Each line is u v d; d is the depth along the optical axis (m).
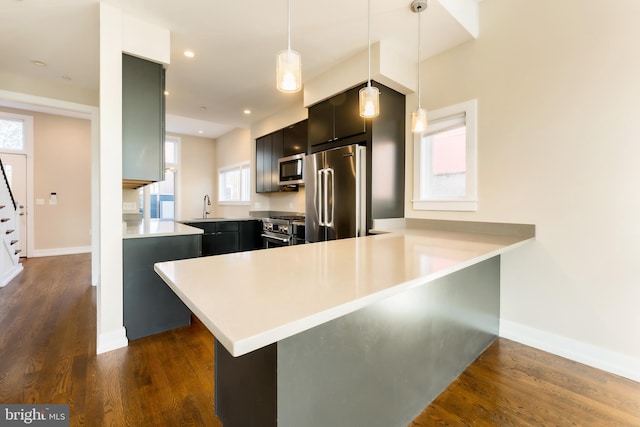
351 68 2.75
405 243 1.82
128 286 2.26
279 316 0.69
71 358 1.96
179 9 2.07
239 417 1.14
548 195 2.10
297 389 0.94
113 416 1.43
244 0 1.98
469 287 1.93
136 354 2.03
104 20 2.00
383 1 2.00
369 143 2.71
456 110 2.59
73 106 3.55
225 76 3.13
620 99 1.80
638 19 1.74
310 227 3.24
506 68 2.29
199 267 1.18
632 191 1.77
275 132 4.54
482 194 2.44
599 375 1.82
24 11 2.08
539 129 2.13
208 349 2.12
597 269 1.91
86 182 5.95
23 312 2.77
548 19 2.09
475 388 1.69
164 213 7.07
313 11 2.10
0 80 3.14
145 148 2.26
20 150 5.33
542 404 1.55
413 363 1.44
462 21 2.27
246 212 6.14
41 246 5.54
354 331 1.12
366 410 1.19
